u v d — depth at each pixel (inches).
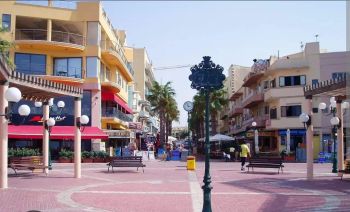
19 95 549.0
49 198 557.0
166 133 3184.1
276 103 2052.2
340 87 777.6
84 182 770.8
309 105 859.4
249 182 791.1
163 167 1252.5
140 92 3152.1
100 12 1722.4
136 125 2134.6
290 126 1958.7
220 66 403.2
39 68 1647.4
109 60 1855.3
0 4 1627.7
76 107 872.9
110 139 1998.0
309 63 1967.3
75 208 480.4
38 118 1528.1
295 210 468.4
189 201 538.6
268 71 2094.0
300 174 990.4
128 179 844.0
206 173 387.2
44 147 948.0
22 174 925.2
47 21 1676.9
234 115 3142.2
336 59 1934.1
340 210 463.5
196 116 2920.8
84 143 1632.6
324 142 1895.9
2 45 1179.3
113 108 1818.4
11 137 1438.2
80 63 1680.6
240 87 3014.3
